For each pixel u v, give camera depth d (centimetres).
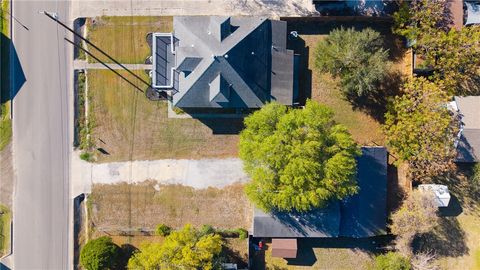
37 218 3850
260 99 3659
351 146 3416
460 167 3847
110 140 3844
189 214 3862
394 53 3859
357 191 3581
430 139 3441
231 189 3872
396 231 3653
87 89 3825
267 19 3653
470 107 3719
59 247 3859
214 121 3844
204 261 3544
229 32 3522
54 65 3816
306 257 3872
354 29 3769
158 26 3822
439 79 3669
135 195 3856
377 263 3769
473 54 3525
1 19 3797
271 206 3562
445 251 3866
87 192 3853
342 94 3862
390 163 3888
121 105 3828
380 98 3866
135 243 3872
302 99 3872
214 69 3453
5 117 3831
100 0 3806
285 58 3691
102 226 3859
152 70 3709
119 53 3812
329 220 3706
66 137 3844
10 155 3838
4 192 3853
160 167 3856
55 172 3847
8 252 3847
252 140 3466
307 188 3409
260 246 3862
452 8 3619
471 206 3888
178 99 3594
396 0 3712
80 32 3822
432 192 3650
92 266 3644
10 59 3809
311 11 3834
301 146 3300
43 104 3825
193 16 3772
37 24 3800
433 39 3497
